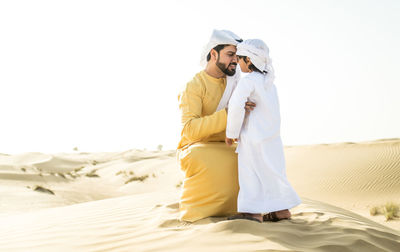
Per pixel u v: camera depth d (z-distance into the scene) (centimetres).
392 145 2928
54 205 1403
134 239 292
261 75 337
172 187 2930
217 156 346
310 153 3228
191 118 362
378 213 1622
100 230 339
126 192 2652
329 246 254
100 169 4681
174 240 273
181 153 368
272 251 233
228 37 366
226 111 344
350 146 3212
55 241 311
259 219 317
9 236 355
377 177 2362
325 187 2364
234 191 342
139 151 7512
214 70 377
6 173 2408
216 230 280
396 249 286
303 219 359
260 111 331
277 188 323
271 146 333
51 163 4562
